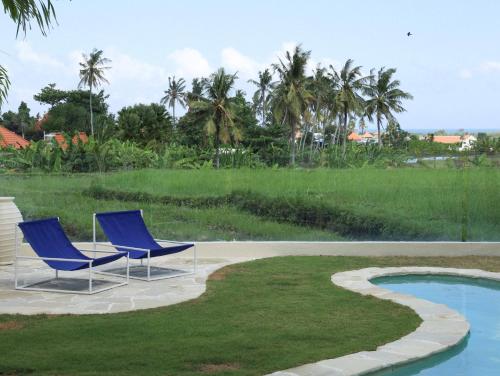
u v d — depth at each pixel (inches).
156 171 511.5
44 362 214.4
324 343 247.3
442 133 2229.3
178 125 2635.3
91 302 317.4
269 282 378.6
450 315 298.7
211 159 635.5
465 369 233.1
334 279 389.1
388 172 522.3
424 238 519.8
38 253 349.4
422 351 236.8
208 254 500.4
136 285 366.0
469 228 519.5
